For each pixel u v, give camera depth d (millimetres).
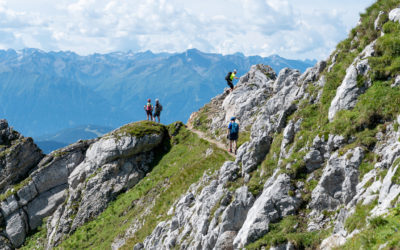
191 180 35188
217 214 19906
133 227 36969
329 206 15078
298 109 22281
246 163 22188
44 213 53625
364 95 17047
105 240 40094
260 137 22594
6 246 50938
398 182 11531
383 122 15320
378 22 20641
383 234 10109
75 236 44312
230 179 22516
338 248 11914
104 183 49281
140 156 51250
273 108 29453
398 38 17859
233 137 34688
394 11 19844
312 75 25297
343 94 18062
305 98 23328
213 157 36781
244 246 15656
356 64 18641
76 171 52875
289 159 18047
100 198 48125
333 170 15305
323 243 13188
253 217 16266
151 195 41906
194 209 25250
